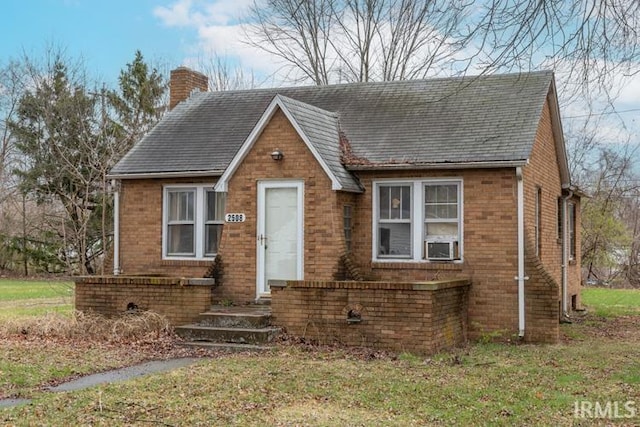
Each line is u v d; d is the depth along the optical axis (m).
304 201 15.73
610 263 35.34
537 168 16.97
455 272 15.57
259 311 14.65
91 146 32.28
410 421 8.07
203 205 17.95
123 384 9.70
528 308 15.02
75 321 14.21
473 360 12.32
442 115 17.17
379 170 16.08
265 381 10.00
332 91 19.52
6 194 40.19
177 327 13.85
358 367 11.24
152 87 37.28
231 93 20.86
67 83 37.41
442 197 15.91
